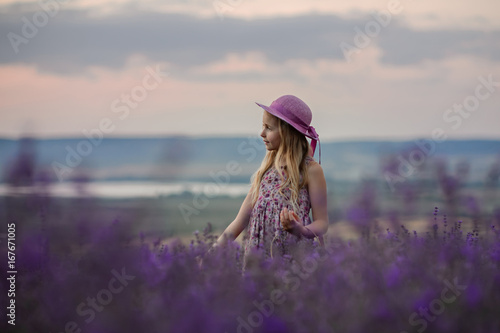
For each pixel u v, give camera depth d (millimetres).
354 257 3836
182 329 2816
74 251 4086
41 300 3559
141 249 3814
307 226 5027
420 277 3529
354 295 3277
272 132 5398
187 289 3424
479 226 6047
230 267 3875
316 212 5316
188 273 3666
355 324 2887
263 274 3682
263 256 4230
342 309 3043
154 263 3781
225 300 3266
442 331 2873
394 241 4441
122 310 3057
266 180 5359
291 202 5234
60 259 4023
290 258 4121
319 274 3566
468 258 3963
